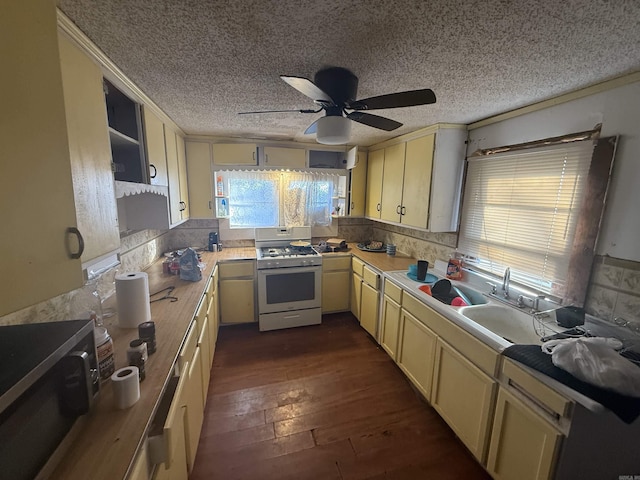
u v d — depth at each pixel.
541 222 1.74
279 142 3.18
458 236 2.43
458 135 2.29
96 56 1.13
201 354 1.67
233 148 2.99
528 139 1.83
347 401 1.99
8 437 0.52
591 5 0.84
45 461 0.63
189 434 1.30
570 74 1.33
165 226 2.07
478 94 1.62
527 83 1.45
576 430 1.04
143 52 1.18
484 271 2.17
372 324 2.76
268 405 1.94
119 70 1.33
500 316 1.79
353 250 3.40
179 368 1.18
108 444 0.73
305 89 1.21
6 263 0.53
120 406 0.85
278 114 2.11
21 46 0.54
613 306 1.40
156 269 2.43
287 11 0.91
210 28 1.02
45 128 0.60
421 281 2.28
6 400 0.51
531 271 1.82
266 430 1.73
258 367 2.37
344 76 1.36
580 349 1.06
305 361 2.46
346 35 1.06
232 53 1.21
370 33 1.04
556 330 1.50
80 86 1.01
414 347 2.05
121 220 1.87
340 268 3.27
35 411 0.60
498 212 2.04
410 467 1.52
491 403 1.37
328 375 2.28
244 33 1.05
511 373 1.25
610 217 1.41
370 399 2.01
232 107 1.94
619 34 0.99
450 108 1.88
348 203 3.54
